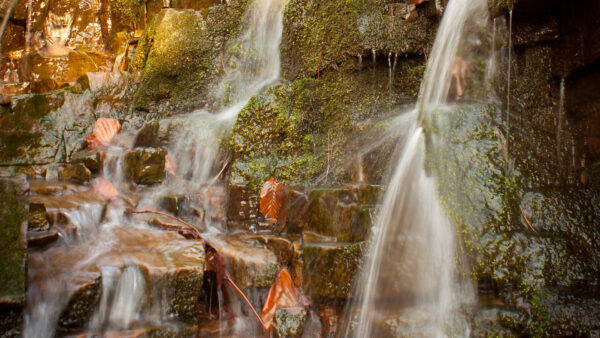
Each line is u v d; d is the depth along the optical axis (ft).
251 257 9.34
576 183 9.75
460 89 10.87
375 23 12.10
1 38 21.71
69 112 13.85
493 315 7.97
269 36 14.74
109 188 11.35
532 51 10.85
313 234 9.86
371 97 12.19
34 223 8.84
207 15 16.08
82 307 7.74
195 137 12.96
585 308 7.86
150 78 15.61
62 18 22.54
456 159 9.53
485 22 10.74
